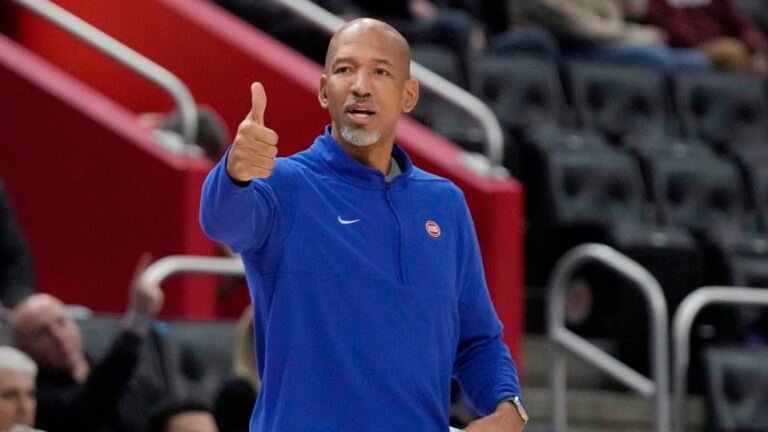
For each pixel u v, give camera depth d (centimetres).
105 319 1967
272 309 1039
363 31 1068
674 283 2542
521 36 3181
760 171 2905
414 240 1070
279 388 1036
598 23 3378
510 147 2762
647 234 2566
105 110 2355
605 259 2283
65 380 1811
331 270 1041
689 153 2877
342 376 1029
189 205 2259
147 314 1786
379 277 1048
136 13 2559
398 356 1040
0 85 2389
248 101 2467
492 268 2270
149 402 1867
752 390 2327
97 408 1767
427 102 2845
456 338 1095
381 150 1083
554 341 2330
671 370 2533
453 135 2722
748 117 3216
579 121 3044
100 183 2322
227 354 1997
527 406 2402
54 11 2239
